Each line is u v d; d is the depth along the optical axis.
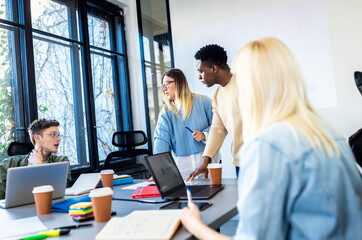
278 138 0.68
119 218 0.97
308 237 0.65
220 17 3.84
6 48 2.98
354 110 3.15
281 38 3.48
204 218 1.02
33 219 1.18
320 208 0.65
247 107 0.77
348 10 3.16
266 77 0.75
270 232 0.64
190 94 2.38
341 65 3.20
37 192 1.26
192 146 2.33
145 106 4.40
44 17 3.39
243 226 0.66
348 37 3.17
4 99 2.93
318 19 3.29
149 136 4.36
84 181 1.87
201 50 1.99
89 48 3.85
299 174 0.65
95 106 3.98
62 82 3.55
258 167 0.66
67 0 3.69
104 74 4.16
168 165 1.54
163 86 2.38
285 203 0.66
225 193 1.41
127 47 4.46
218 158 2.41
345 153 0.74
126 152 3.02
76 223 1.07
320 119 0.77
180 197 1.33
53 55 3.47
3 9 2.97
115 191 1.68
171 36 4.16
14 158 2.13
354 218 0.66
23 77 3.10
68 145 3.55
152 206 1.25
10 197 1.44
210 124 2.40
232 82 1.98
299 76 0.77
